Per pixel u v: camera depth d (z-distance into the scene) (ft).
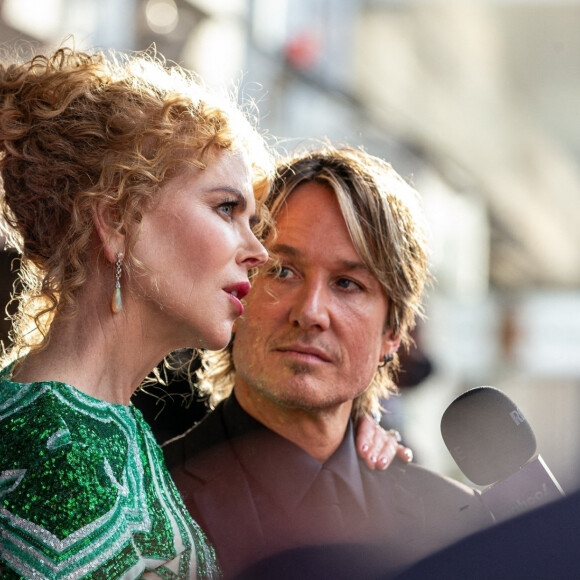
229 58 50.24
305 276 20.02
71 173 14.53
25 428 13.32
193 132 15.15
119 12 43.27
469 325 77.77
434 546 19.62
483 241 81.92
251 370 19.94
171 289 14.92
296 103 57.72
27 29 37.58
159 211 14.88
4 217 15.46
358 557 19.75
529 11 71.82
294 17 58.18
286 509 19.86
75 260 14.44
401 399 38.88
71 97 14.78
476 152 76.48
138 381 15.55
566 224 82.94
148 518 14.01
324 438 20.35
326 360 19.86
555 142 77.36
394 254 20.48
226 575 19.17
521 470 18.89
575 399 80.64
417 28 70.13
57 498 12.76
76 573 12.60
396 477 21.40
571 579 8.91
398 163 70.18
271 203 20.27
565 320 80.74
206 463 20.42
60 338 14.66
